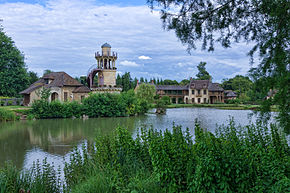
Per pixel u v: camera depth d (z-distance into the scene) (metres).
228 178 4.73
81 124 30.09
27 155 14.19
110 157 7.09
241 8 5.76
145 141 7.15
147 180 5.83
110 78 60.41
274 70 4.10
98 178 6.10
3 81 51.00
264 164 5.04
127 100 42.69
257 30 5.71
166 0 5.64
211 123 28.56
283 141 6.36
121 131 7.64
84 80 84.62
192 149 5.59
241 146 5.50
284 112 3.98
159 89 94.56
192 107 70.38
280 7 4.29
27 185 6.82
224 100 97.50
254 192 4.78
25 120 35.38
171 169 5.32
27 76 55.88
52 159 13.15
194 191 4.95
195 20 5.96
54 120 35.53
